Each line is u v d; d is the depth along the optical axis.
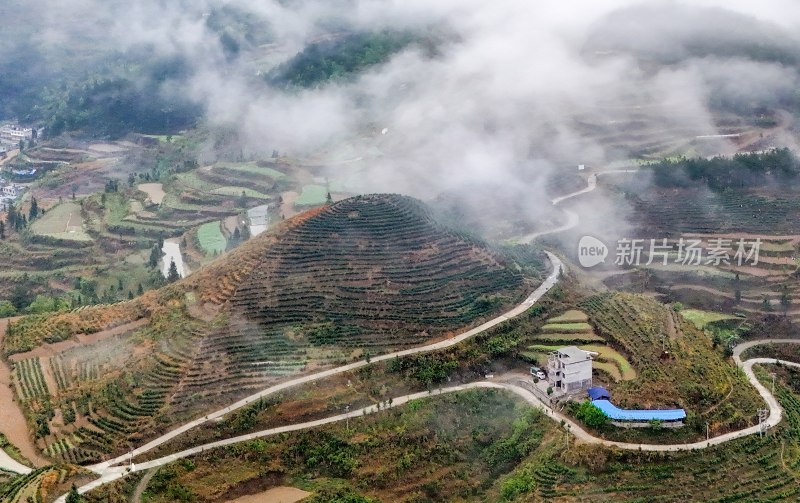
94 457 146.75
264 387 161.00
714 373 163.12
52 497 133.88
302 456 148.50
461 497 145.00
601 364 167.00
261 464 146.12
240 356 168.25
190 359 167.62
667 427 147.25
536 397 160.88
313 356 168.75
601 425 148.00
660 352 167.50
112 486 137.25
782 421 154.38
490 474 148.88
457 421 157.38
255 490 143.25
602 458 140.88
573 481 139.00
